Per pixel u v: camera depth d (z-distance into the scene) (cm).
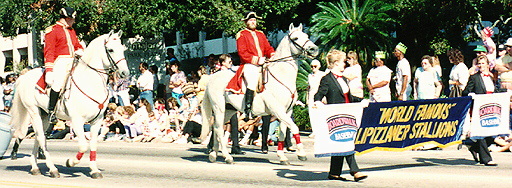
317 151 804
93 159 920
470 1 1764
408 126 918
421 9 1856
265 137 1284
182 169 1023
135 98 2130
